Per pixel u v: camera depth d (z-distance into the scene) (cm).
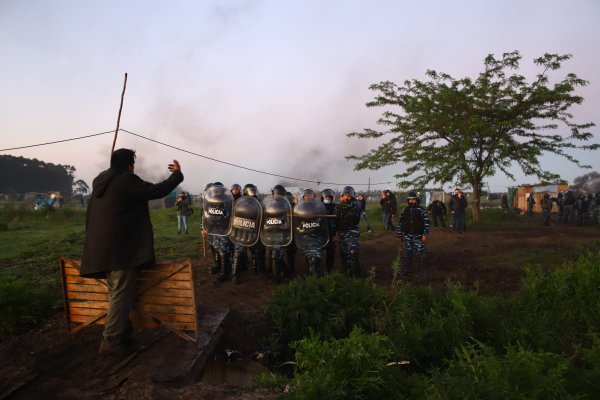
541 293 644
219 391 385
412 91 1945
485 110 1833
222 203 872
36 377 391
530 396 345
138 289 471
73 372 402
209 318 554
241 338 575
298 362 430
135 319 477
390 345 498
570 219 2288
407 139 1973
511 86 1839
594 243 1267
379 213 2384
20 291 566
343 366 393
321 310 586
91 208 423
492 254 1205
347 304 604
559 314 602
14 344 466
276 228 839
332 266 966
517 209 3073
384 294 625
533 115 1823
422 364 518
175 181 435
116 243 409
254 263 948
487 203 4141
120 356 432
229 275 895
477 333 560
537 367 371
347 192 900
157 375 394
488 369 368
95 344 462
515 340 540
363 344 427
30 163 13688
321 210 846
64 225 2327
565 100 1755
